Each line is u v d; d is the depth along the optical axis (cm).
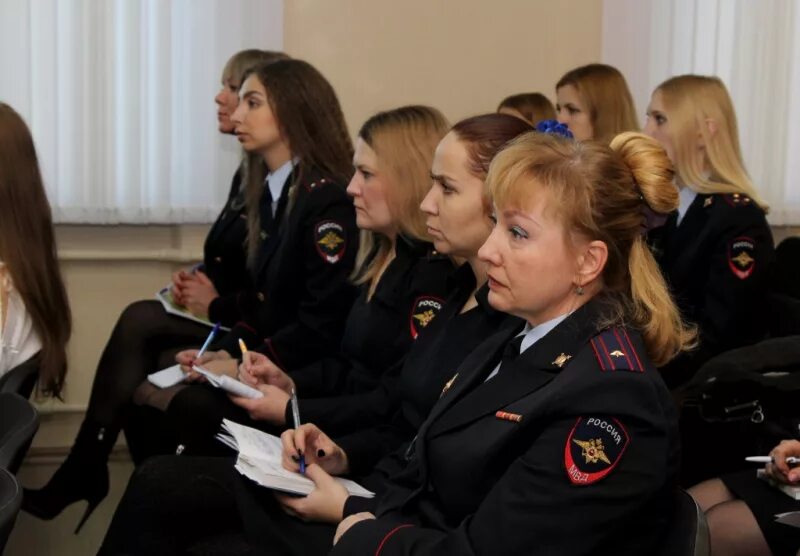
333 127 305
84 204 373
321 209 291
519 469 156
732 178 312
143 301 330
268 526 197
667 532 157
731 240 299
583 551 151
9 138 272
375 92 405
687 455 249
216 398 272
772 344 245
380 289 246
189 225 389
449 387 185
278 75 303
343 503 193
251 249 321
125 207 376
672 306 166
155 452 291
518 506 153
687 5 406
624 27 410
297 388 270
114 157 374
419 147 241
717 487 227
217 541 214
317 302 286
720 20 407
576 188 160
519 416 160
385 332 244
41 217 278
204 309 330
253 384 260
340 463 216
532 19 413
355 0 399
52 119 368
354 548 167
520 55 414
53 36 365
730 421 239
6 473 164
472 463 165
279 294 299
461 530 159
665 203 166
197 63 377
